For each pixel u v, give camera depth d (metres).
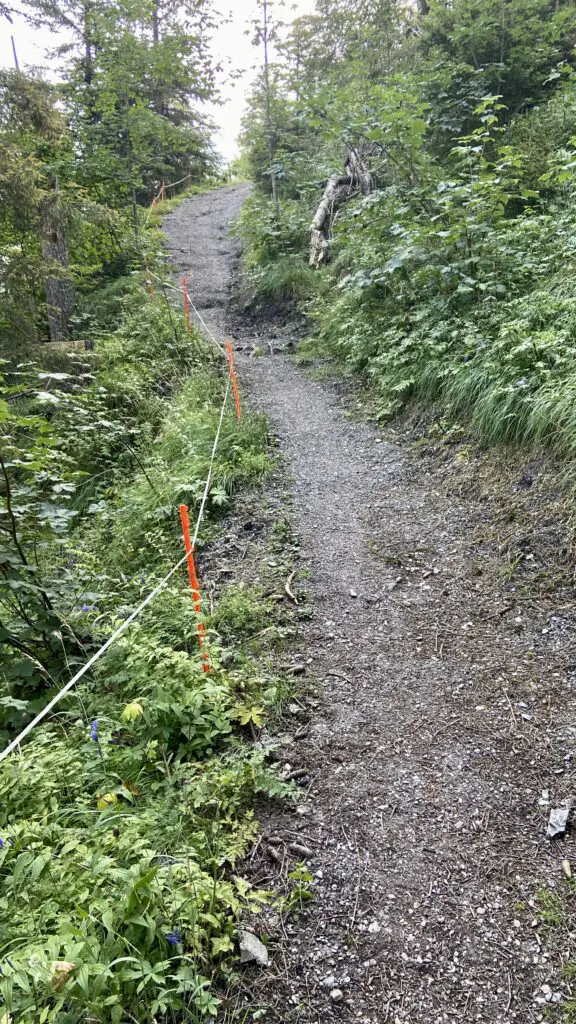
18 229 10.08
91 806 2.64
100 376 8.73
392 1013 2.01
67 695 3.28
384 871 2.49
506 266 6.80
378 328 8.26
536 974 2.09
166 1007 1.91
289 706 3.39
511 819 2.67
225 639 3.94
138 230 14.46
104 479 7.17
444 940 2.22
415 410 6.80
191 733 3.00
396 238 8.02
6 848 2.18
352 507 5.58
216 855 2.47
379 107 7.71
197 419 7.08
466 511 5.08
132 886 1.97
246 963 2.14
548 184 7.65
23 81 9.66
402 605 4.23
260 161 16.48
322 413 7.75
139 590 4.50
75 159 13.02
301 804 2.82
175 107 24.06
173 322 10.23
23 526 3.66
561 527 4.35
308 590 4.46
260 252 13.38
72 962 1.70
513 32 9.61
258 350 10.25
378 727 3.25
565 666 3.46
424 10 13.06
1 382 3.29
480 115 9.66
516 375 5.44
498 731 3.13
